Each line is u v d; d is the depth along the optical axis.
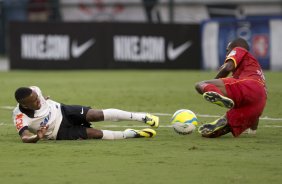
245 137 33.53
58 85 68.50
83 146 30.22
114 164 26.11
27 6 114.06
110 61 91.25
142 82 71.56
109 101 53.12
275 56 86.56
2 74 86.12
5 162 26.55
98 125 38.62
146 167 25.52
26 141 30.86
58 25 91.75
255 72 32.97
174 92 59.81
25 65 93.25
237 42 33.81
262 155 28.12
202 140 32.41
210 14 108.12
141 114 32.94
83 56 91.56
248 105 32.56
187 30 90.44
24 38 93.06
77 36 91.25
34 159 27.16
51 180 23.30
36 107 31.08
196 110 47.06
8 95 58.72
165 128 37.12
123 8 111.94
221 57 89.12
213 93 31.48
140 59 91.06
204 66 90.31
